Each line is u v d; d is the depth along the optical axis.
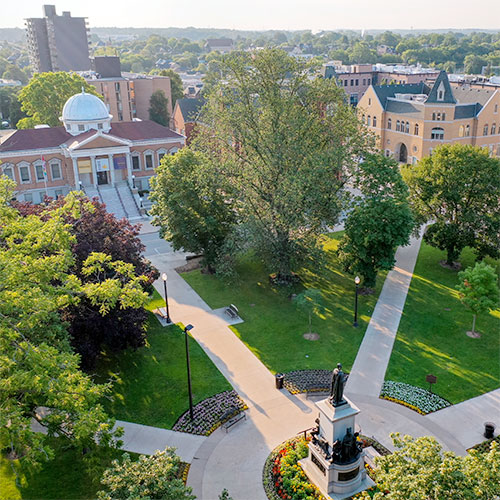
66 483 27.78
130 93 128.25
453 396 34.22
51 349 25.09
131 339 36.34
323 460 25.97
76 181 74.81
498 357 38.44
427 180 52.06
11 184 31.69
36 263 27.62
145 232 67.50
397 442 22.30
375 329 42.75
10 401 23.58
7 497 26.92
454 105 86.81
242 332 42.88
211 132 51.34
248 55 47.41
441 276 52.31
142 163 81.50
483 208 50.94
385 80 136.88
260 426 31.86
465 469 19.53
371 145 49.03
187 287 51.28
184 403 34.19
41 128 77.56
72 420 24.27
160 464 21.34
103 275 36.53
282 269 48.81
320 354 39.44
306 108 49.34
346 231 46.69
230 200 54.06
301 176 44.03
